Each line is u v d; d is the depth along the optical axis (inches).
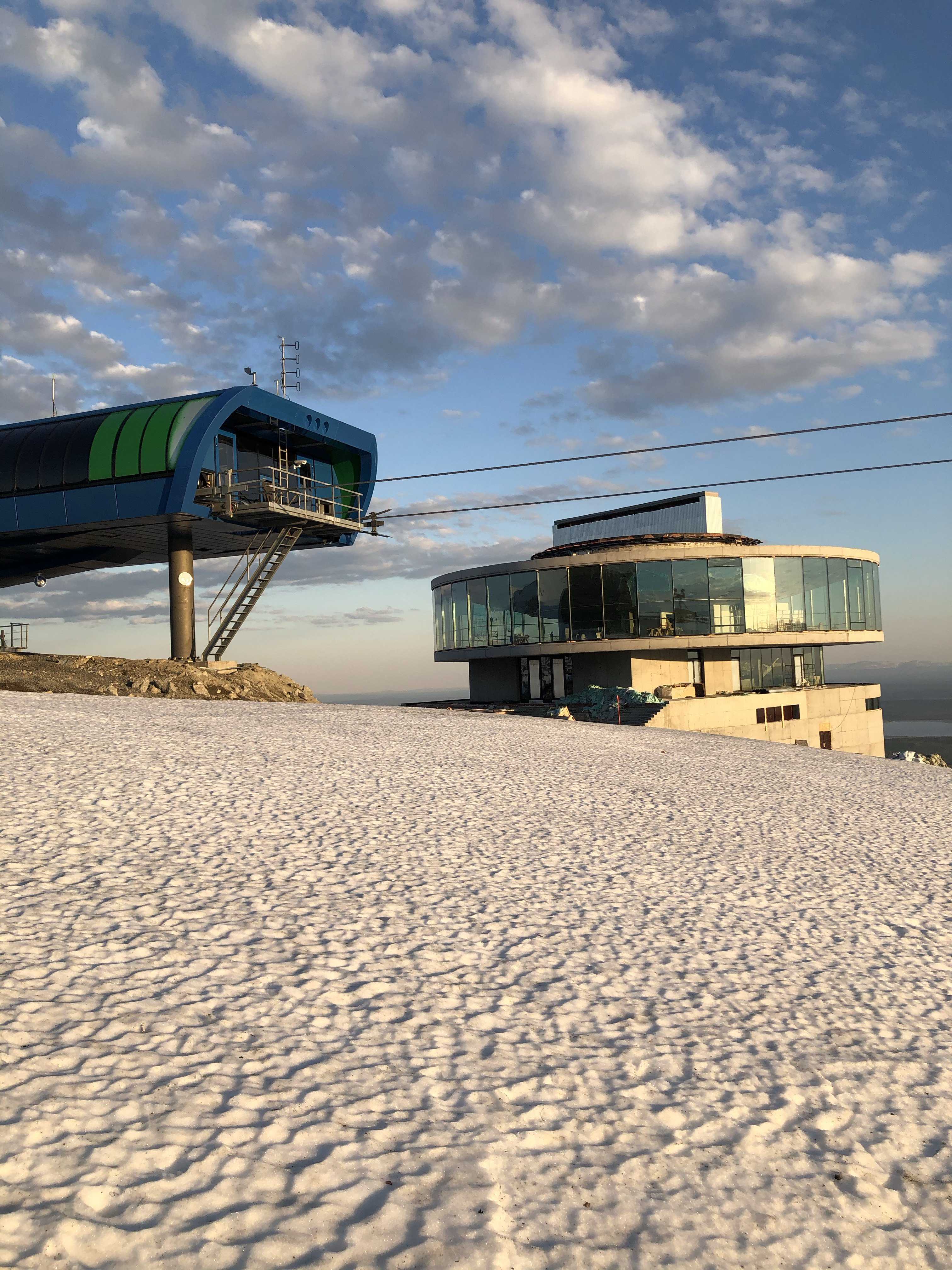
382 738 674.8
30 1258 100.8
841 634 1616.6
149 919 227.1
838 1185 139.5
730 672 1637.6
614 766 645.3
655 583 1512.1
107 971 191.3
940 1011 219.5
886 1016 212.7
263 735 615.8
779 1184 138.1
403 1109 147.9
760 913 292.8
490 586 1665.8
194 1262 104.7
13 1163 119.6
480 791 481.7
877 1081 177.0
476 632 1699.1
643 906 288.2
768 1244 122.5
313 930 231.8
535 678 1672.0
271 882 271.3
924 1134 158.2
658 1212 127.3
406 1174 129.0
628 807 476.7
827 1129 156.6
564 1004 201.3
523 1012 194.4
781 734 1594.5
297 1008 183.3
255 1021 174.7
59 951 199.3
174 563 1246.9
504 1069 166.2
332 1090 151.3
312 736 643.5
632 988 215.6
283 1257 107.3
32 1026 161.6
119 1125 132.5
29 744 471.2
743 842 409.7
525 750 687.7
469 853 338.3
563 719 1253.1
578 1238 119.0
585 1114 153.2
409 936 235.5
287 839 329.1
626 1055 178.1
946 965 256.2
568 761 647.8
